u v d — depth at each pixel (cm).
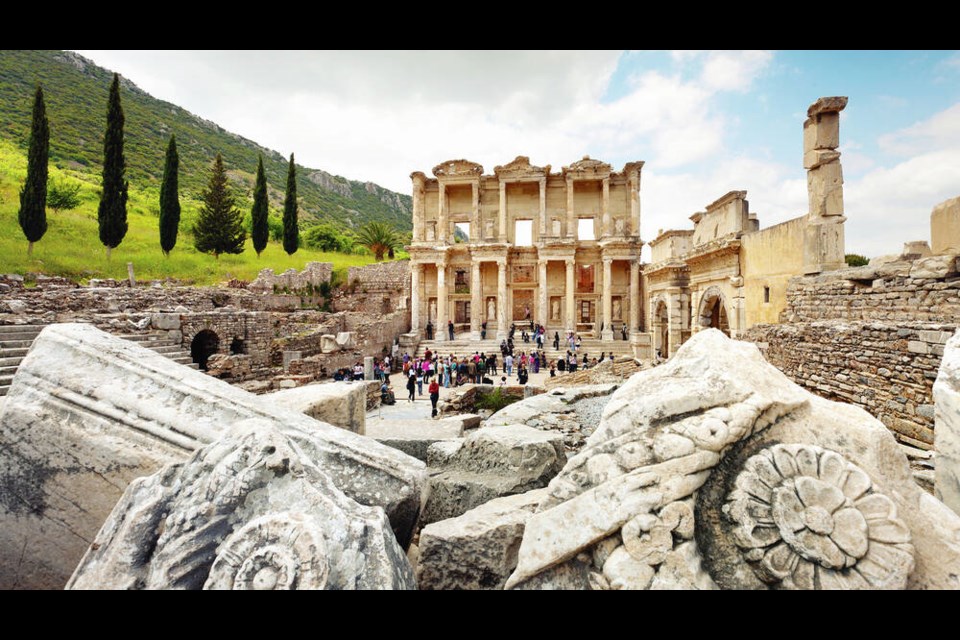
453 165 3897
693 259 1797
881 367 729
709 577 230
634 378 304
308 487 268
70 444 360
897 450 251
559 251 3684
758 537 229
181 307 1905
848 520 222
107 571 240
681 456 246
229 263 3803
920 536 229
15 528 356
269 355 2052
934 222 878
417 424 778
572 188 3822
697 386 267
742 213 1510
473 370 2445
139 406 372
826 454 236
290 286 3453
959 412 294
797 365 989
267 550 223
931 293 775
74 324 436
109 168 2861
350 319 3241
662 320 2555
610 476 257
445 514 464
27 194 2462
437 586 321
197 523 252
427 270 4059
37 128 2492
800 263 1194
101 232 2859
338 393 573
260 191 4338
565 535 251
